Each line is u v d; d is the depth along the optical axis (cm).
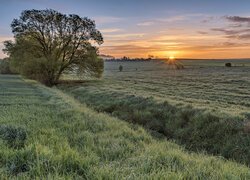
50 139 779
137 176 495
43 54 5228
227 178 521
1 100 1973
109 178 489
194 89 3712
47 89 3456
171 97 2611
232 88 3728
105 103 2294
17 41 5150
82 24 5122
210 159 701
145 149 729
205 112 1479
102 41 5294
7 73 9775
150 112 1784
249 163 974
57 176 471
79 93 3278
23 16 5009
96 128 1068
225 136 1202
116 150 705
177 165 572
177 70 10875
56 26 5103
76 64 5316
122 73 9738
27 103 1823
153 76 7594
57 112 1415
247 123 1223
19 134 790
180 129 1433
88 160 589
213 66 13625
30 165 530
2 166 552
